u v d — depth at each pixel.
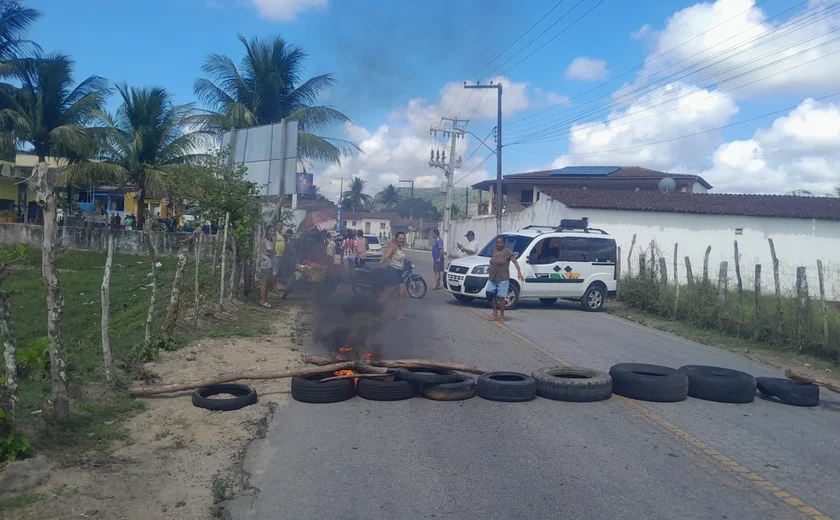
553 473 6.07
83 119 32.19
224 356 10.35
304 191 40.47
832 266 28.16
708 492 5.73
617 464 6.35
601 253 19.38
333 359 9.43
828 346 12.97
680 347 13.73
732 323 15.49
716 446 7.01
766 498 5.64
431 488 5.66
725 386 8.93
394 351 11.36
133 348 9.88
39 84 30.78
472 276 17.98
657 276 20.19
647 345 13.65
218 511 5.10
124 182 32.53
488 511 5.22
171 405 7.82
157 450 6.39
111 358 8.05
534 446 6.82
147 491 5.45
